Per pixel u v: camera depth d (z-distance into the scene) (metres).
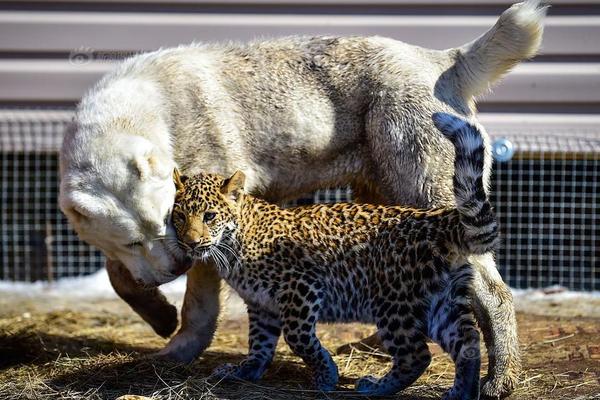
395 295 9.01
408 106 10.42
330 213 9.53
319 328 12.51
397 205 10.41
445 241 8.80
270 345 9.98
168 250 9.64
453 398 8.59
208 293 10.66
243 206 9.68
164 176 9.55
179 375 10.00
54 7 15.60
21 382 9.91
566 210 15.88
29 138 15.62
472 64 10.73
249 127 10.71
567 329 12.05
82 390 9.55
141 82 10.42
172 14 15.53
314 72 10.82
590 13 15.23
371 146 10.67
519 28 10.54
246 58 10.91
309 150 10.78
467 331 8.65
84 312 13.82
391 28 15.36
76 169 9.62
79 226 9.73
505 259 16.30
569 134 15.34
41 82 15.68
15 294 15.14
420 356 9.00
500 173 16.14
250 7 15.46
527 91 15.30
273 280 9.54
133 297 11.23
